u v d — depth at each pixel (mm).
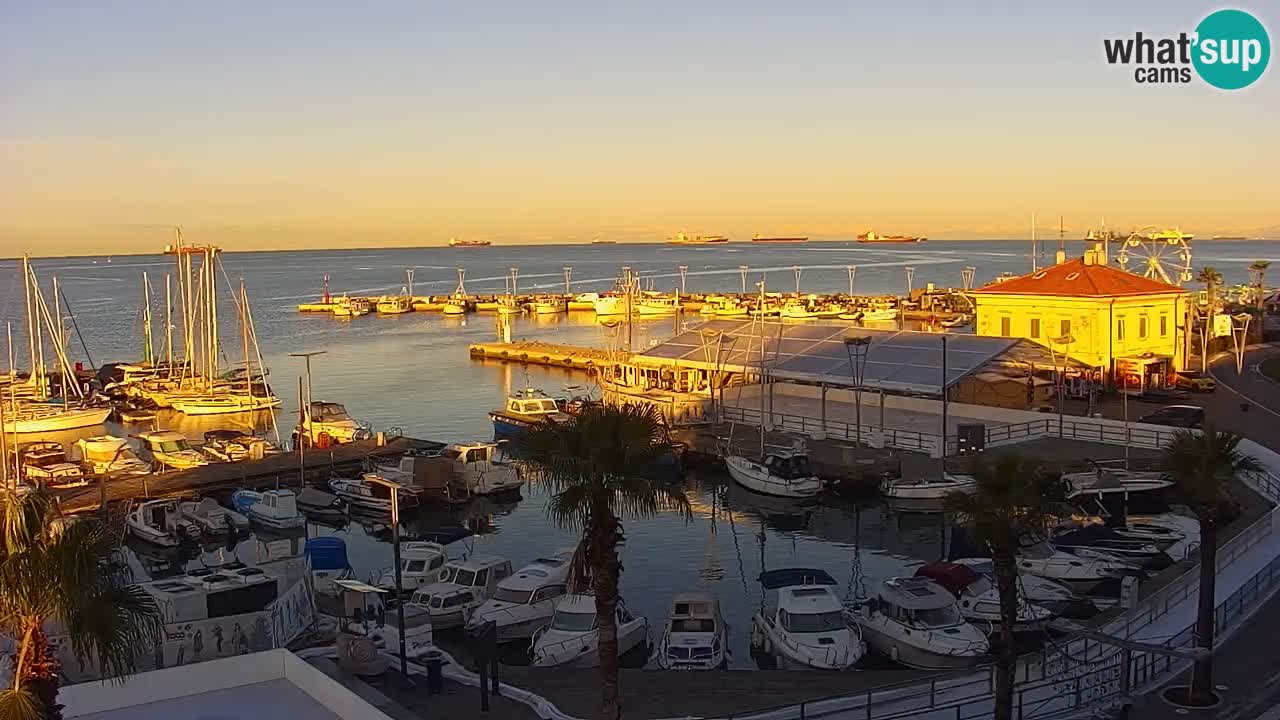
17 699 16344
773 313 195875
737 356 88000
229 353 161125
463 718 29250
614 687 25219
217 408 109125
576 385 122438
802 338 88000
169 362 128000
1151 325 88750
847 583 50469
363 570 54844
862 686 32188
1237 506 43188
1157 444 64875
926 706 29391
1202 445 28500
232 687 23219
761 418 73688
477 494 69812
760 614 43094
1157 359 84625
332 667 33375
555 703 30453
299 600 43531
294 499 64625
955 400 80438
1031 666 32188
